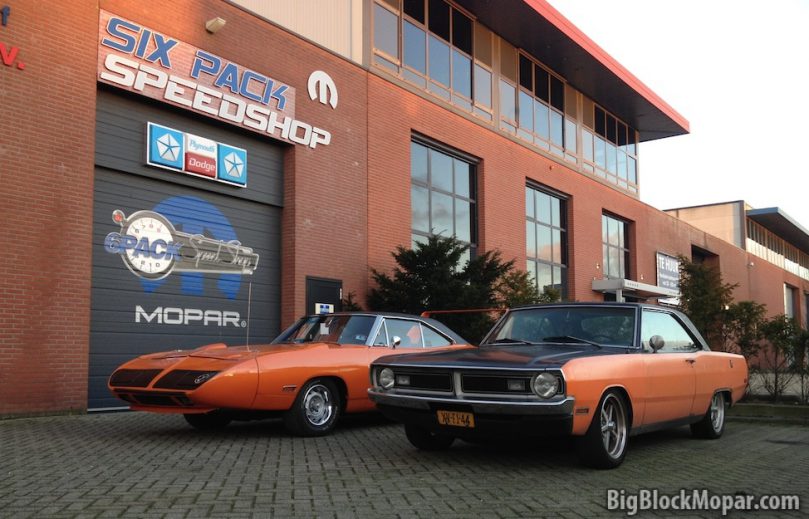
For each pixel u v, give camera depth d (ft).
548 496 16.31
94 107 35.12
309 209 47.14
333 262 48.60
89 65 35.04
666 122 99.04
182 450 22.31
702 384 24.98
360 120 52.16
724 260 132.87
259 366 23.67
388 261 53.26
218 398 22.74
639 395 20.81
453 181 63.62
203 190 42.04
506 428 18.53
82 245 34.01
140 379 23.73
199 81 40.52
